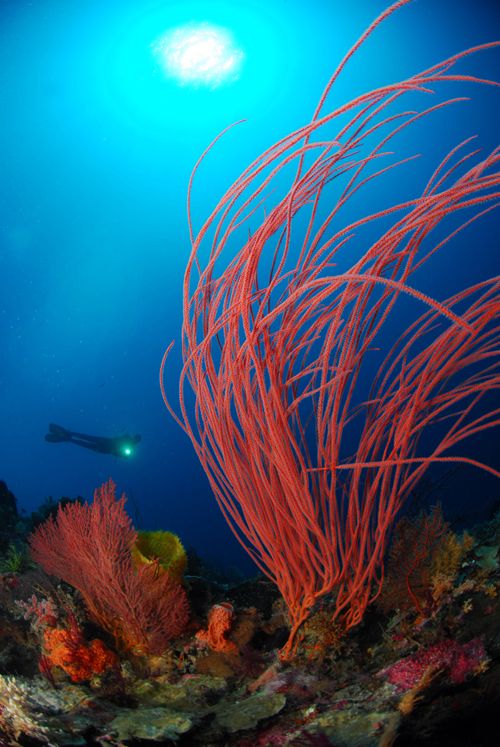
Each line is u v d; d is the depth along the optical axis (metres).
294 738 2.19
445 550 2.98
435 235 34.69
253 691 2.70
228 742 2.29
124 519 3.09
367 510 2.66
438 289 34.62
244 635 3.01
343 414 2.56
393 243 2.16
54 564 3.21
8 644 2.98
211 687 2.75
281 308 2.02
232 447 2.69
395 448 2.55
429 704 2.22
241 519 2.93
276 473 2.71
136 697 2.71
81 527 3.03
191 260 2.37
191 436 2.83
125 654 3.01
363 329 2.49
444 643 2.53
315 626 2.85
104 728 2.34
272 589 3.68
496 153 1.92
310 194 2.36
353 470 2.65
